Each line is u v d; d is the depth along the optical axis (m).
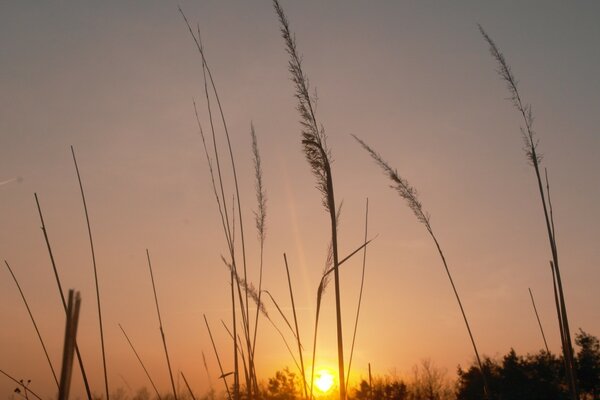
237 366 4.96
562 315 4.80
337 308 4.07
